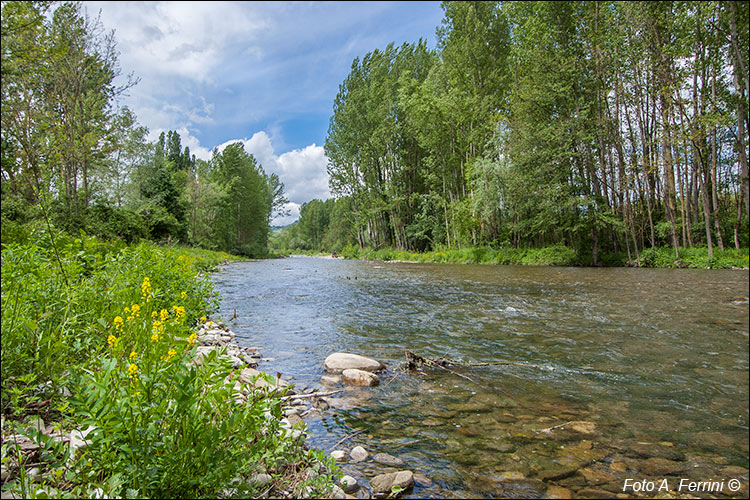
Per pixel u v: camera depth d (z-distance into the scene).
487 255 29.30
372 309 9.49
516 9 25.38
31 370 2.93
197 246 40.25
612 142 24.03
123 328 2.70
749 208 20.19
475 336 6.63
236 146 56.66
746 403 3.79
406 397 4.05
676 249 21.73
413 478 2.57
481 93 30.83
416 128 38.03
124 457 1.88
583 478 2.59
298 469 2.57
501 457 2.86
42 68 14.20
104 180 31.02
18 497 1.77
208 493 2.08
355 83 45.91
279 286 14.88
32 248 3.64
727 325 6.93
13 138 16.12
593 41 22.00
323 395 4.06
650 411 3.66
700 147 20.45
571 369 4.88
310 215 104.44
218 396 2.17
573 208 24.48
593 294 11.02
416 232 41.47
